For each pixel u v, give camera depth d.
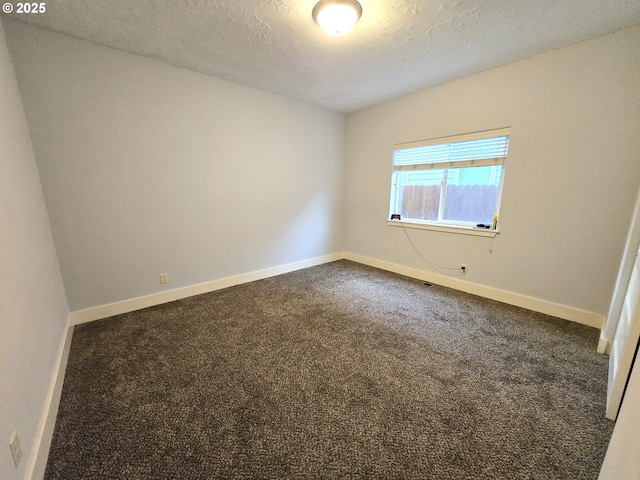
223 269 3.23
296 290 3.17
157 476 1.10
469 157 2.98
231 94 2.97
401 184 3.78
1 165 1.31
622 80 2.02
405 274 3.78
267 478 1.09
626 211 2.10
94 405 1.45
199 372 1.72
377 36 2.05
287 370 1.75
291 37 2.06
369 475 1.10
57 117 2.05
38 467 1.08
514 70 2.51
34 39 1.92
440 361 1.86
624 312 1.70
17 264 1.28
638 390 0.77
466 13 1.78
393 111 3.57
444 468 1.14
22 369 1.14
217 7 1.71
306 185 3.91
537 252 2.58
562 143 2.33
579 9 1.75
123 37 2.07
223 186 3.07
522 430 1.32
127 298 2.57
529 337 2.16
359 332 2.23
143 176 2.52
